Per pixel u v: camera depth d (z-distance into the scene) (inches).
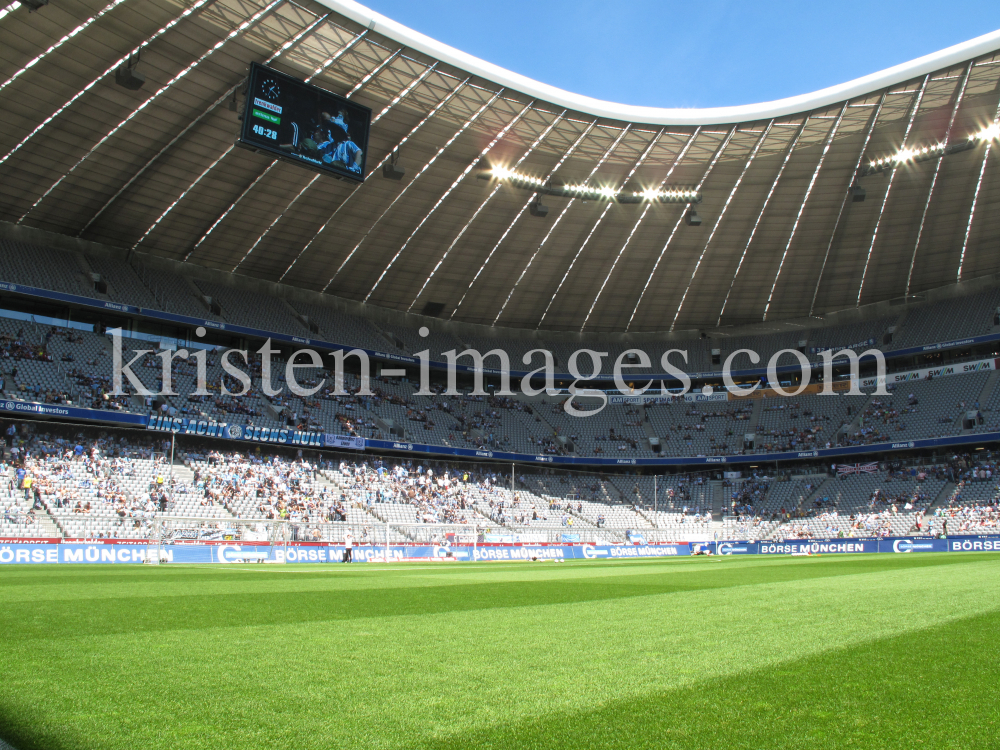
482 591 584.4
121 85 1357.0
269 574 890.7
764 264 2301.9
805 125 1720.0
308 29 1358.3
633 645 262.7
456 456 2249.0
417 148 1732.3
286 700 180.9
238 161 1678.2
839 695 181.0
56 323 1921.8
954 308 2399.1
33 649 259.8
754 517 2263.8
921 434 2207.2
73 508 1486.2
